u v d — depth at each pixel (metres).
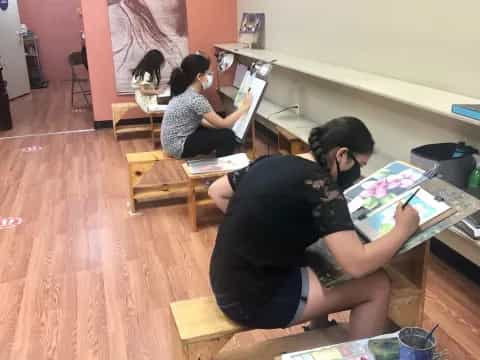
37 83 9.12
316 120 4.30
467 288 2.55
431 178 1.74
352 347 1.39
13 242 3.25
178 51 6.20
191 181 3.26
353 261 1.43
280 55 4.78
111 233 3.35
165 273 2.83
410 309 1.78
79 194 4.07
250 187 1.55
